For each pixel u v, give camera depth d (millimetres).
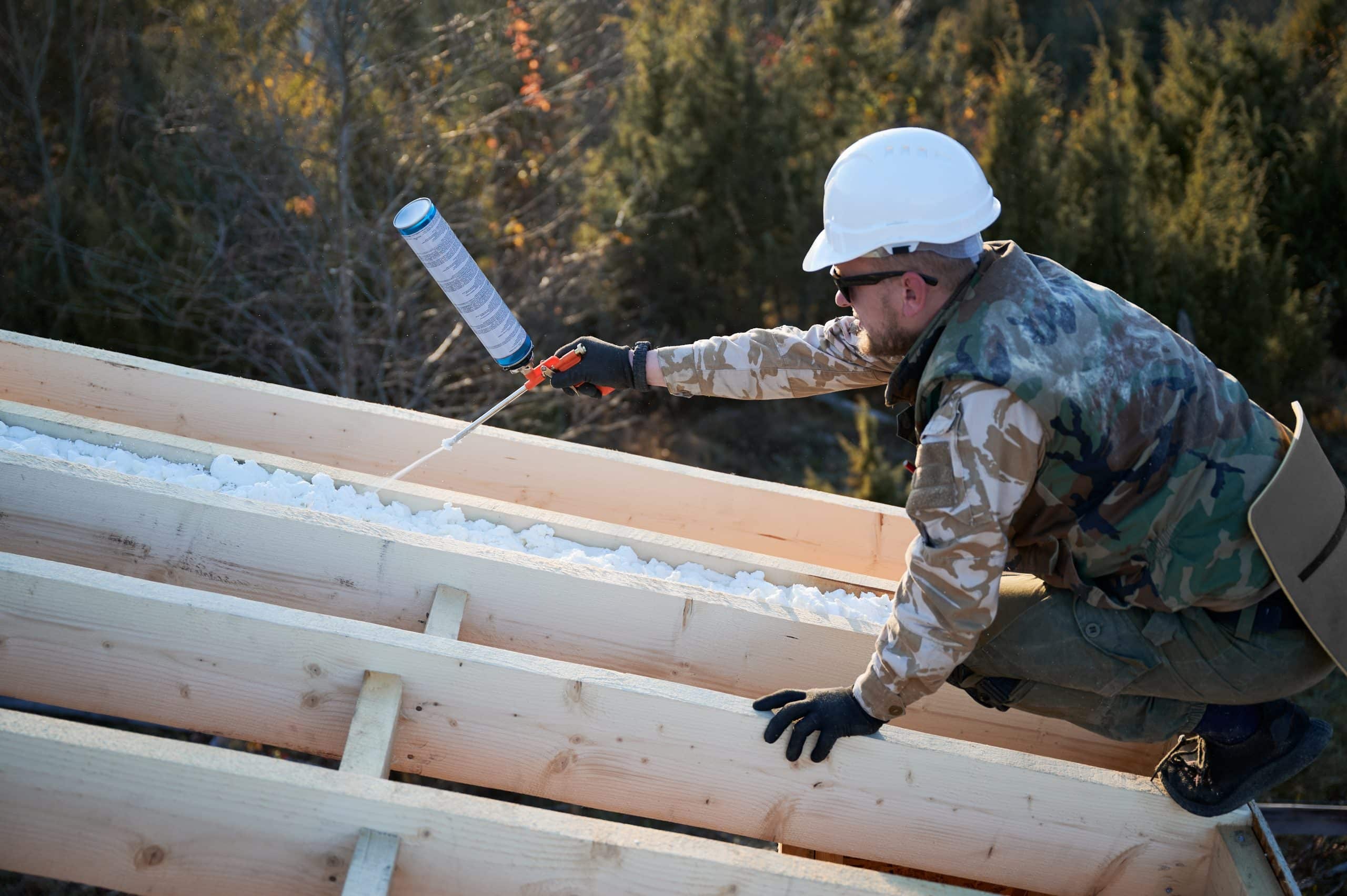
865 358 2154
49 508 2129
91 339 6773
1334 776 5180
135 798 1610
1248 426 1739
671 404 8758
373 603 2182
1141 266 7594
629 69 9320
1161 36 13000
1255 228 7824
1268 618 1760
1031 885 1979
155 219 7102
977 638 1849
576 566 2234
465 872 1661
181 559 2150
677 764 1922
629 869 1686
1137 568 1741
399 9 7465
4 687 1861
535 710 1900
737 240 8508
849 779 1923
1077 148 8375
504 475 2936
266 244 6957
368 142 7285
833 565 3004
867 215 1728
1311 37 10352
